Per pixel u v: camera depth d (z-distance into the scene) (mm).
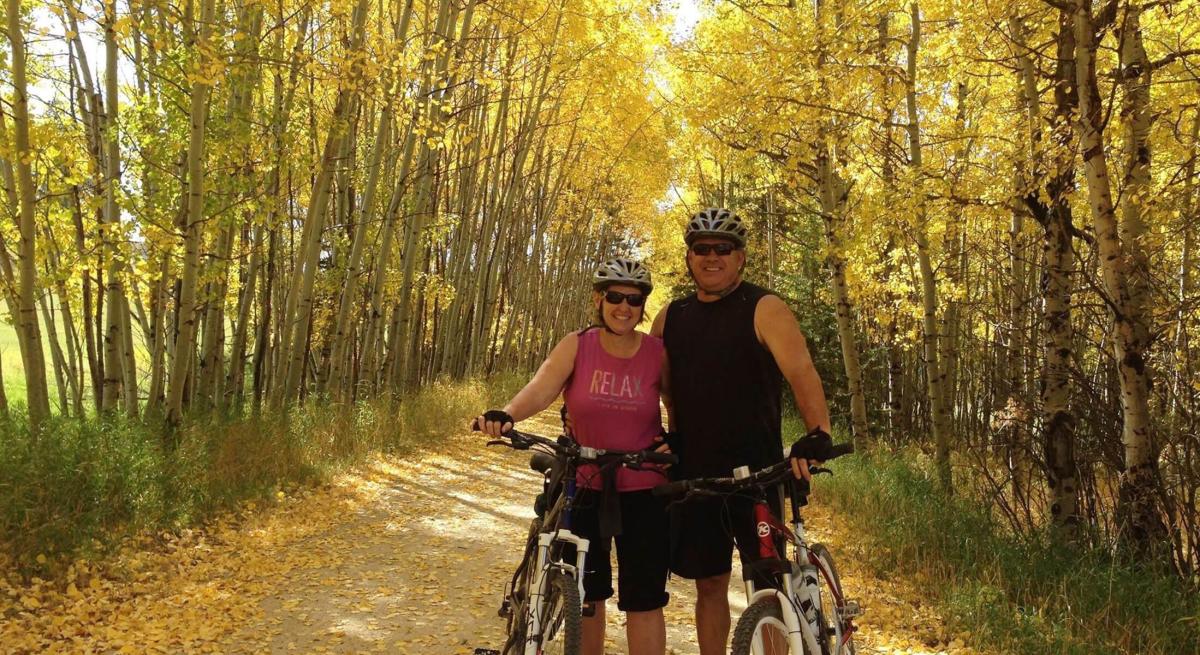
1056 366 7164
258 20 10375
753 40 10984
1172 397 6477
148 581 6074
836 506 8766
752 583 2863
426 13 14297
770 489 3107
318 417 12086
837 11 8805
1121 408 7156
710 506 3244
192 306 9094
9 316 10133
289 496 9195
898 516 7645
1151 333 6516
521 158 22141
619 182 31328
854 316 17562
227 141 9195
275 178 11586
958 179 7926
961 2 8359
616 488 3195
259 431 10117
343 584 6223
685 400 3285
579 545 3104
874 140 10000
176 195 9375
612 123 22938
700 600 3367
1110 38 8570
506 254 27625
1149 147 7375
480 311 25438
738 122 10297
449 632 5180
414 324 20422
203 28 8719
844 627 3027
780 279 18297
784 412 18109
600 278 3326
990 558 6293
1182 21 8172
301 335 12430
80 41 9867
